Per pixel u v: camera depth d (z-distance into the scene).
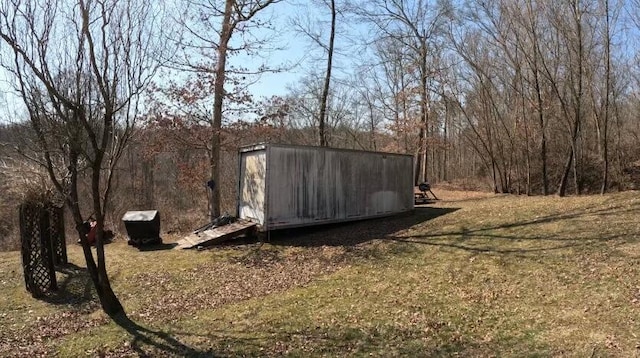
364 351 5.50
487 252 9.42
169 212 24.45
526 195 20.56
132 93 6.38
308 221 13.07
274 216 12.37
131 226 12.37
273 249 11.64
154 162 27.28
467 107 24.72
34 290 8.26
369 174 14.62
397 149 24.73
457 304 6.89
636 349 4.81
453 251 9.90
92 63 5.88
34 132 6.01
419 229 12.52
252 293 8.25
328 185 13.55
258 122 16.69
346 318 6.60
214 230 13.00
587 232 9.59
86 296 8.26
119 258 11.06
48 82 5.53
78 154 6.37
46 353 5.73
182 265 10.29
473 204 16.66
